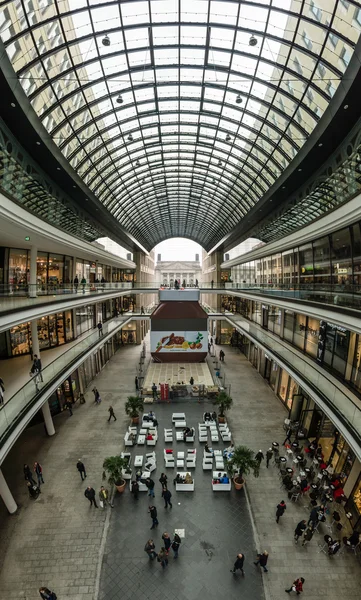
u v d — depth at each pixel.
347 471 14.34
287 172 20.12
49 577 10.55
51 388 16.11
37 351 20.23
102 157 24.92
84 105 18.62
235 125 23.72
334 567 10.92
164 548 10.75
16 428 12.02
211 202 46.09
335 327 17.41
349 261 17.16
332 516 13.11
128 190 37.44
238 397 26.19
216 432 19.06
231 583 10.34
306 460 16.83
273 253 31.97
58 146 18.94
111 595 9.97
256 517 13.10
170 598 9.88
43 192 18.34
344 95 12.30
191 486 14.56
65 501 13.91
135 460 16.44
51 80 15.08
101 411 23.16
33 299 14.91
